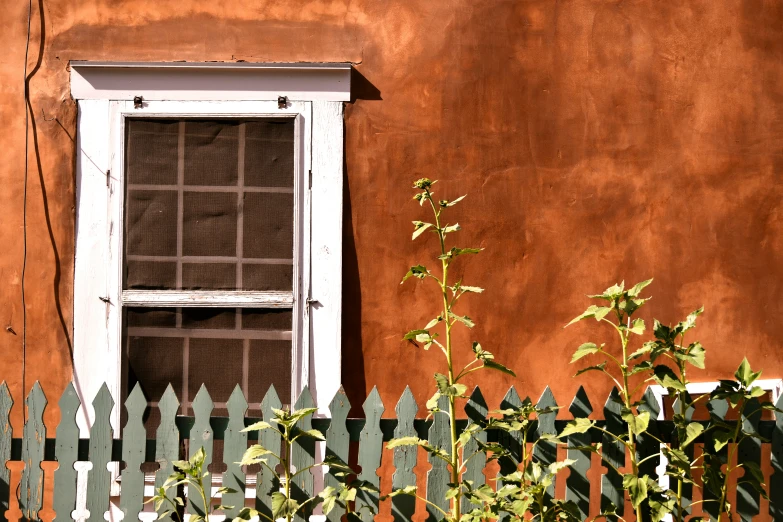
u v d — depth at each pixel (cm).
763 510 458
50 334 486
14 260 488
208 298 493
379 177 501
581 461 393
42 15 497
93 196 491
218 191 499
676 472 376
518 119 507
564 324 502
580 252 505
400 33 506
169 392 391
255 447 359
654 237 508
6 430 392
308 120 499
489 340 500
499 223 504
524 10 511
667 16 515
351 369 496
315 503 374
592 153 509
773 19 512
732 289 509
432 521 391
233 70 497
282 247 499
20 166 491
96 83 495
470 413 391
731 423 389
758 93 516
